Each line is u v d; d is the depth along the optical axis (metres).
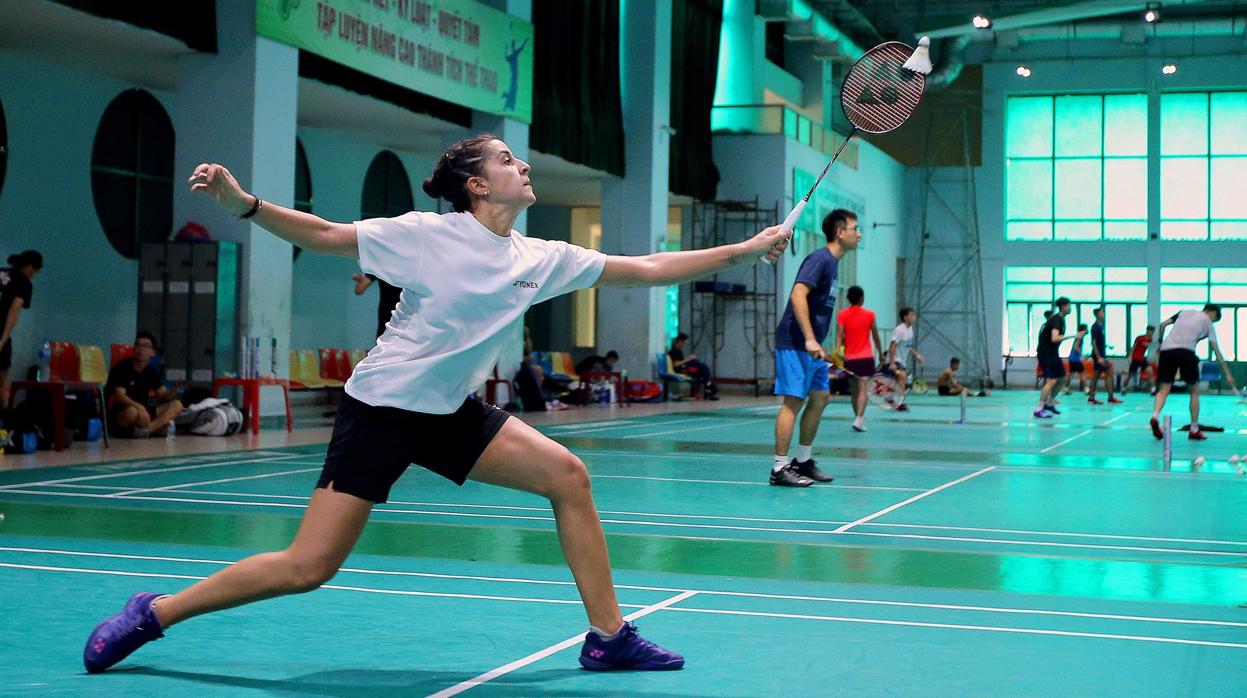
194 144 14.79
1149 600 4.83
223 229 14.77
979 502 8.16
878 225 37.53
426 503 7.75
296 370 17.41
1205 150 38.59
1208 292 38.59
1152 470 10.62
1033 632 4.20
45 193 15.47
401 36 17.06
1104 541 6.45
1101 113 39.41
